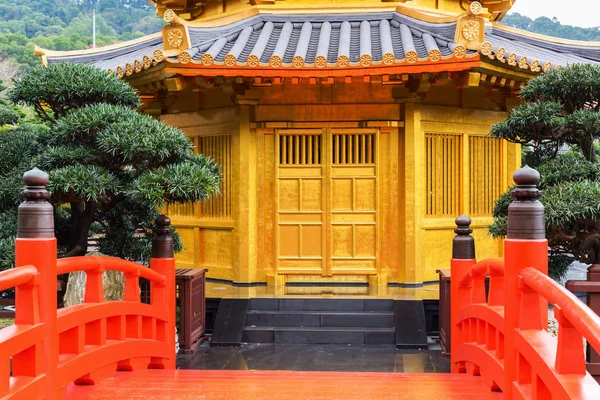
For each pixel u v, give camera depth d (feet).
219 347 30.22
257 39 33.24
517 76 30.76
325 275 33.60
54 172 20.10
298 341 30.73
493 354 16.31
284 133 33.58
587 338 8.64
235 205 33.94
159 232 23.03
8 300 23.62
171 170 21.16
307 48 31.68
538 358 11.18
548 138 23.71
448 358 28.02
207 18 39.99
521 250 13.14
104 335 17.39
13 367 12.91
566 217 19.20
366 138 33.60
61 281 26.89
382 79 29.58
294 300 32.32
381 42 31.76
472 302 19.58
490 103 35.99
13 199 21.93
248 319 31.76
